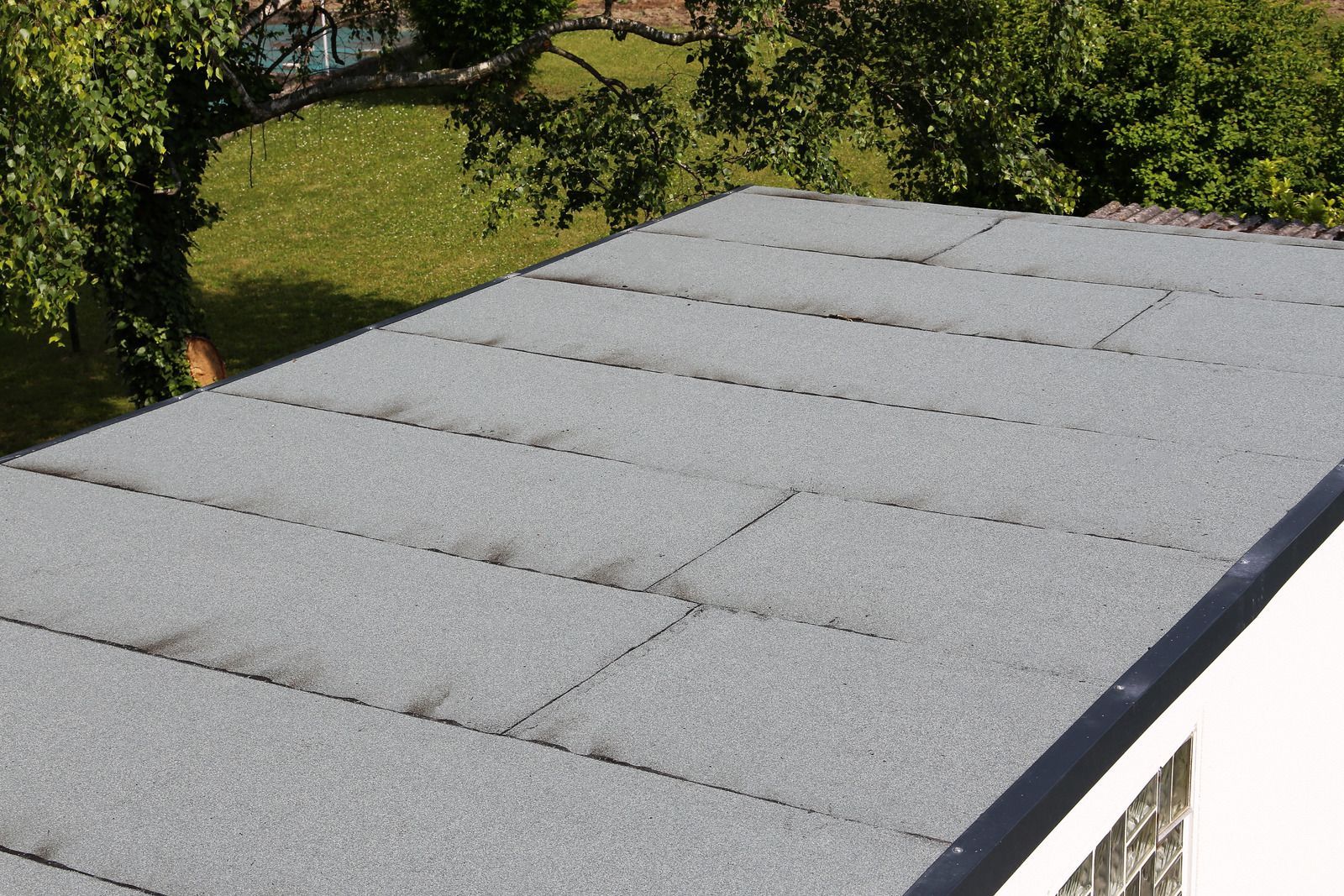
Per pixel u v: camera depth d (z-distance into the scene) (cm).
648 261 682
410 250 2242
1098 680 308
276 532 407
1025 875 302
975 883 248
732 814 269
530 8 2628
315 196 2533
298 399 517
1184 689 321
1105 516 391
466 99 1363
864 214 763
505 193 1373
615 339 569
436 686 320
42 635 351
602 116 1319
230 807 279
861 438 456
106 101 870
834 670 319
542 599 360
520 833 267
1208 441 441
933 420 469
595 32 3462
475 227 2348
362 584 372
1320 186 1439
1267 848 472
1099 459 430
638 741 295
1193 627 325
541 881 253
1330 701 511
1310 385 485
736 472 434
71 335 1794
